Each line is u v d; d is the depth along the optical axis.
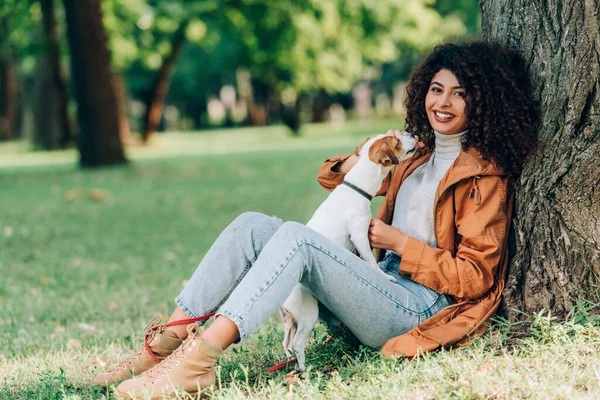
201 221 9.08
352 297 3.09
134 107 47.38
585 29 3.14
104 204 10.81
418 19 22.19
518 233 3.36
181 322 3.21
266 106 43.50
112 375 3.22
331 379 3.07
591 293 3.23
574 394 2.69
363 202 3.42
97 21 15.43
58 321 4.93
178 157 19.02
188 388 2.94
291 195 11.12
